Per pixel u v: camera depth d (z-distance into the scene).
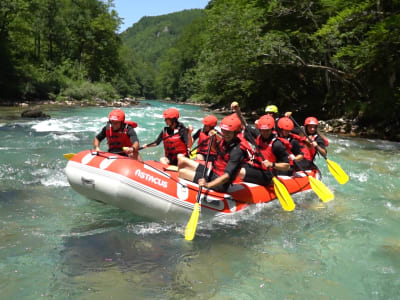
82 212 4.53
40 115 15.96
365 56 13.87
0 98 27.73
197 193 4.34
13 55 32.66
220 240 3.88
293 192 5.38
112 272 3.10
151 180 4.14
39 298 2.68
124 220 4.32
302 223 4.43
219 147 4.47
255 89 24.52
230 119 4.15
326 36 15.79
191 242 3.80
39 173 6.21
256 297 2.81
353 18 14.17
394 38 12.61
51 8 41.41
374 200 5.45
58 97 32.38
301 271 3.24
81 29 45.66
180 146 5.16
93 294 2.76
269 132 4.70
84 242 3.68
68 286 2.86
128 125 4.91
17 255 3.34
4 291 2.76
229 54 20.64
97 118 16.56
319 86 23.08
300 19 19.20
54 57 43.69
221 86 28.02
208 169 4.56
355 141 12.40
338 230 4.23
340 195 5.70
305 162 5.98
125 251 3.51
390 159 8.91
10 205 4.65
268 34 18.11
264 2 19.88
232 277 3.10
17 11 31.45
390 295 2.90
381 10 14.31
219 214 4.42
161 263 3.30
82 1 46.12
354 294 2.90
